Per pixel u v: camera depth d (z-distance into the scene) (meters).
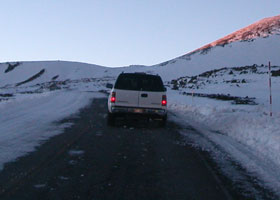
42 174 6.09
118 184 5.61
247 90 40.16
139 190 5.33
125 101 12.33
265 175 6.34
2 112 15.84
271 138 9.50
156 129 12.45
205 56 112.56
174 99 30.50
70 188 5.33
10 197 4.89
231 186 5.66
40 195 4.99
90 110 20.16
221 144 9.47
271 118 13.73
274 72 56.41
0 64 175.75
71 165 6.77
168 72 96.44
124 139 10.04
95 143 9.25
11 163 6.80
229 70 73.62
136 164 7.00
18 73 155.88
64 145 8.81
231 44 123.25
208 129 12.70
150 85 12.69
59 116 15.95
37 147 8.44
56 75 146.62
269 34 125.81
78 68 155.75
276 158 7.70
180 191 5.33
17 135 9.97
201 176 6.20
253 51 103.94
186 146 9.10
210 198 5.05
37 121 13.58
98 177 5.98
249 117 14.31
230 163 7.23
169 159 7.52
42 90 74.06
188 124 14.18
